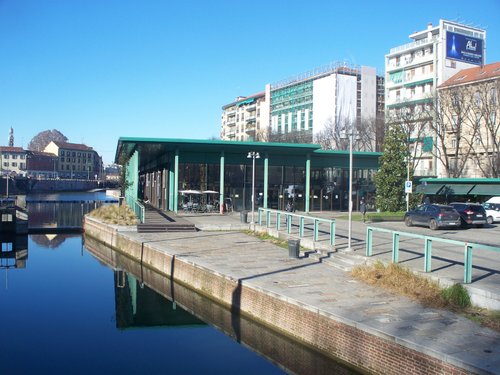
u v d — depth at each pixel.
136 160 41.62
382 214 36.97
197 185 40.31
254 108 119.25
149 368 11.07
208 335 13.74
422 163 67.00
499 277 12.70
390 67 76.75
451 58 69.25
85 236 39.19
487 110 48.97
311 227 27.86
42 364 11.43
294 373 10.73
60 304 17.78
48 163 146.50
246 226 29.36
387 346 9.00
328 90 93.19
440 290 11.60
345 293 12.45
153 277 21.89
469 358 7.69
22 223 39.50
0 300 18.48
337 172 44.59
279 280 14.20
